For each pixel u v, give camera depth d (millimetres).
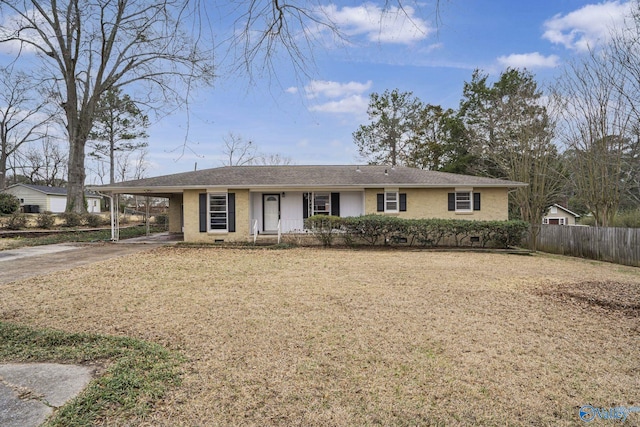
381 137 33062
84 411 2879
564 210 31781
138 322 5312
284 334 4840
